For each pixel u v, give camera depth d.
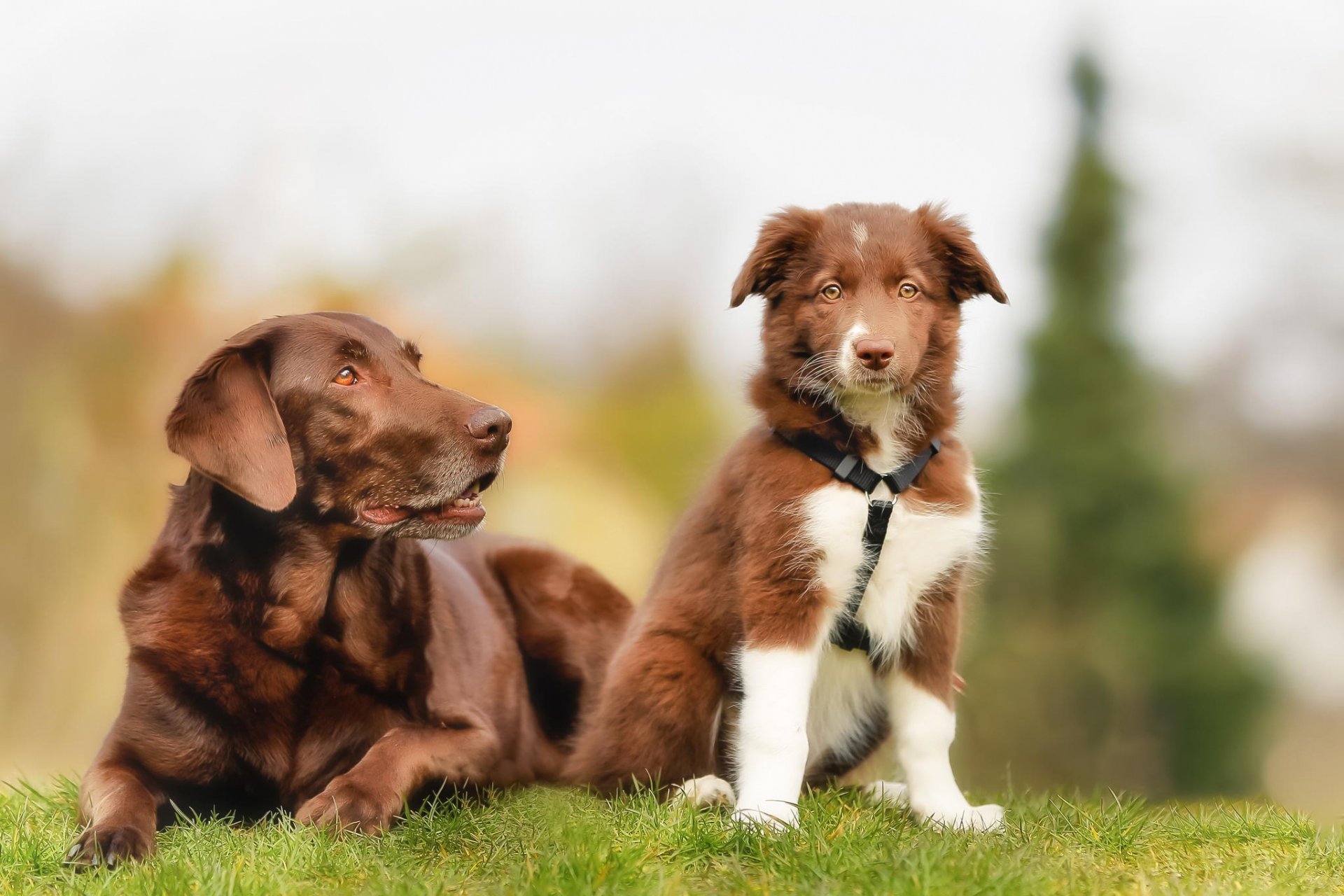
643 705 7.79
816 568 7.13
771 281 8.00
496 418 7.46
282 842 6.18
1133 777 23.62
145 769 7.00
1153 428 25.64
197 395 7.07
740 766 7.07
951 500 7.47
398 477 7.33
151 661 7.08
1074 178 26.12
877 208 8.14
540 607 9.53
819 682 7.81
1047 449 25.30
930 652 7.43
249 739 7.17
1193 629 24.23
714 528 7.75
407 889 5.36
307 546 7.26
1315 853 6.44
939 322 7.80
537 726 9.27
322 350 7.34
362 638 7.41
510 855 6.03
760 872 5.72
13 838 6.55
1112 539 24.78
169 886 5.46
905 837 6.28
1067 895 5.36
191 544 7.25
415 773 7.05
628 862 5.70
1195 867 6.10
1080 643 23.94
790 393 7.66
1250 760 23.92
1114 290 26.03
